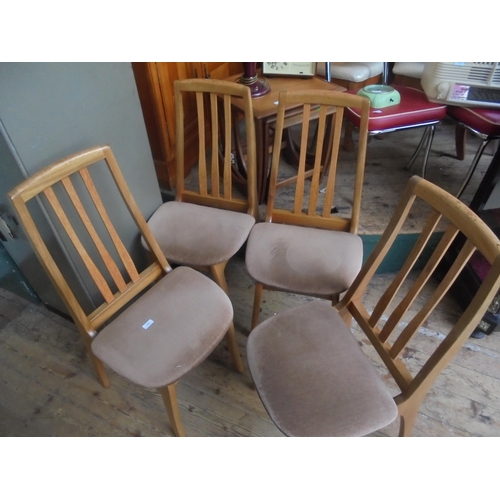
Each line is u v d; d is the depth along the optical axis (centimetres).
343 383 97
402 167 213
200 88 139
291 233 141
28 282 163
